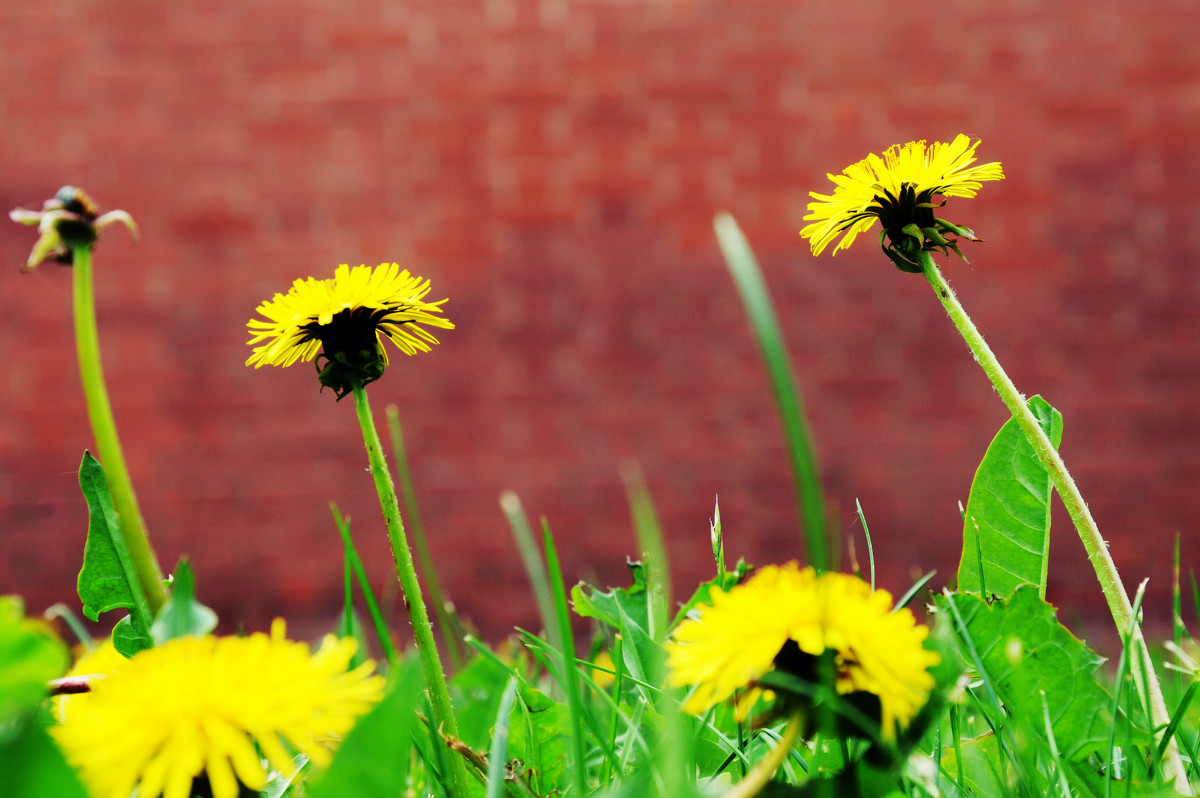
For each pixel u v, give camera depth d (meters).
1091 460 2.46
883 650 0.57
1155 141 2.53
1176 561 0.72
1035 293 2.51
